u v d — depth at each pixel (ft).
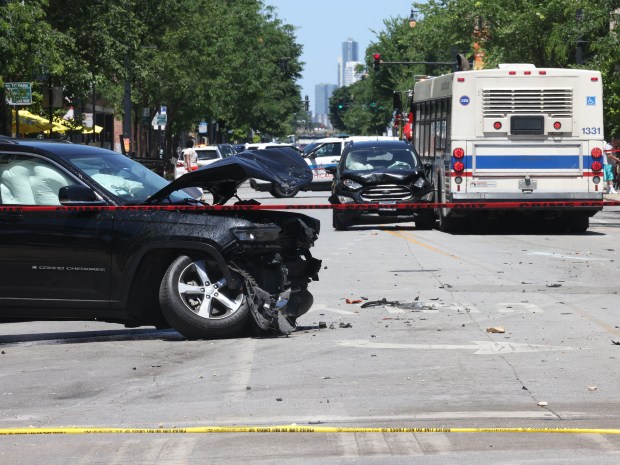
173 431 34.81
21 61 153.48
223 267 51.06
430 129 140.56
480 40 272.51
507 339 52.13
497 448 32.17
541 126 124.57
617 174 224.94
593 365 45.60
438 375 43.70
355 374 44.01
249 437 33.96
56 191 52.90
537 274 81.41
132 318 52.60
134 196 53.67
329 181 241.96
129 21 200.64
